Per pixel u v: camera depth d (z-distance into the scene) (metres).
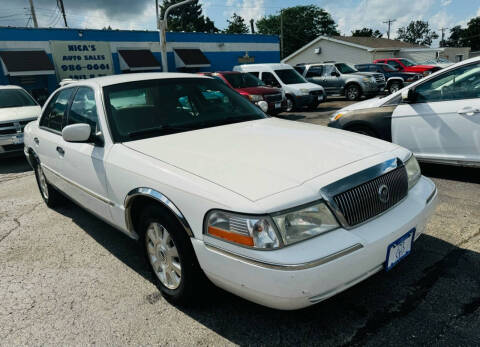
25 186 6.00
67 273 3.14
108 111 3.04
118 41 20.55
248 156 2.41
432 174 5.09
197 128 3.14
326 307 2.45
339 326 2.27
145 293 2.78
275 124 3.28
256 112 3.69
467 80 4.45
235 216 1.92
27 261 3.39
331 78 17.45
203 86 3.67
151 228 2.62
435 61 22.78
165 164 2.44
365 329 2.23
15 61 17.11
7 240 3.88
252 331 2.29
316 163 2.26
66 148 3.47
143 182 2.47
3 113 7.74
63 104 3.91
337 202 2.02
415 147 4.90
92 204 3.27
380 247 2.06
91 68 19.81
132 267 3.18
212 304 2.57
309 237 1.92
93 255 3.44
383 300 2.48
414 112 4.82
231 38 24.95
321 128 3.13
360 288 2.62
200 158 2.45
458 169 5.24
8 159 8.52
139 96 3.24
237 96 3.85
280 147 2.55
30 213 4.66
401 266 2.86
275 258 1.81
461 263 2.85
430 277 2.70
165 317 2.48
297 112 13.92
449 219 3.62
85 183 3.25
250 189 2.00
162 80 3.49
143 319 2.47
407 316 2.31
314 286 1.84
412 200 2.44
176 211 2.21
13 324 2.51
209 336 2.27
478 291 2.51
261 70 14.34
